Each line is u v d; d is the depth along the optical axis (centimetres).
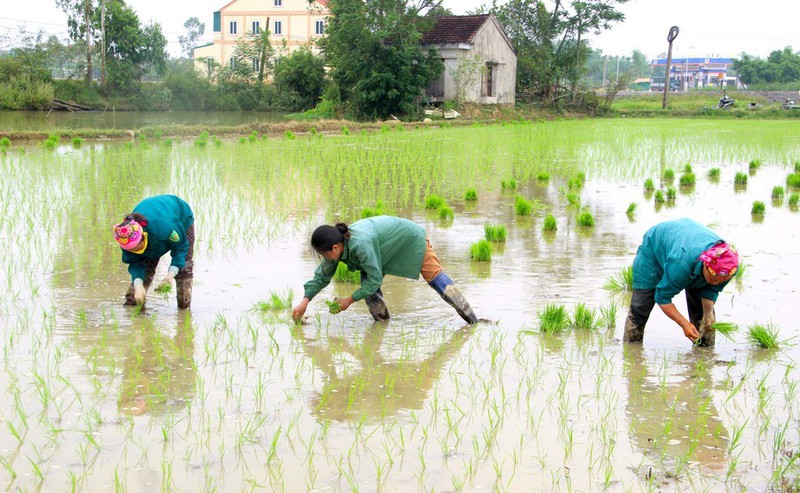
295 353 589
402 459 421
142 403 489
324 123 2984
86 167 1602
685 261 561
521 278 823
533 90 4806
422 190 1449
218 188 1380
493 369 559
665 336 642
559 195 1430
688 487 395
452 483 396
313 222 1102
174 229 643
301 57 5138
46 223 1034
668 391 521
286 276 816
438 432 455
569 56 4831
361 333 641
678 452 434
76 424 456
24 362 554
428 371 556
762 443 446
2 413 469
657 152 2236
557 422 471
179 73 5325
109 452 422
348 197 1326
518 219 1178
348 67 3853
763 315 691
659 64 13850
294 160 1833
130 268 655
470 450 433
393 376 546
